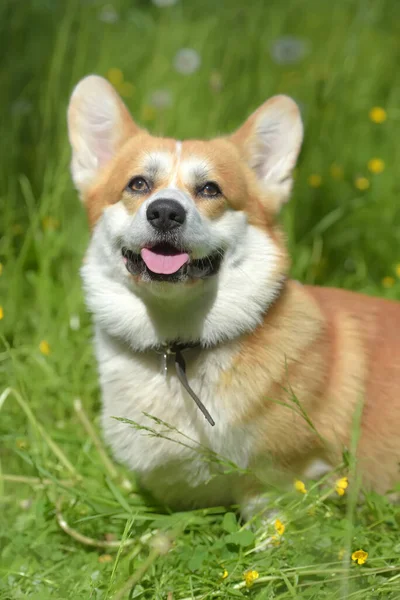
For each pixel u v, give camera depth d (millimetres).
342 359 3982
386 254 6246
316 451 3828
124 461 4016
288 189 4109
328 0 8867
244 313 3777
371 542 3445
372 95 7391
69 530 3811
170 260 3660
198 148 3930
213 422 3586
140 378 3879
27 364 5070
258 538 3484
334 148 6668
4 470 4410
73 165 4293
